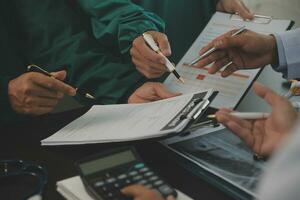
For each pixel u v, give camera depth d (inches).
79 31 46.9
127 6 46.3
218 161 28.0
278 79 41.8
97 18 46.3
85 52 45.0
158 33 41.8
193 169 27.5
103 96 42.3
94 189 23.7
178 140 30.9
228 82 39.0
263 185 13.1
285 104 25.3
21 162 29.1
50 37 45.6
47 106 37.0
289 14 73.1
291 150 12.9
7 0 45.8
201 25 57.6
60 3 46.8
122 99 42.1
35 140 33.3
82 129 32.4
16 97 37.3
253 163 27.5
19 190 26.6
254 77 38.8
